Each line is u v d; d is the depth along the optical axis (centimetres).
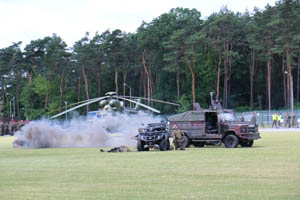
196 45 10162
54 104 11869
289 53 9306
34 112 12025
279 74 11988
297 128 6800
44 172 1634
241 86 12344
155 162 1909
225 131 2834
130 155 2331
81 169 1703
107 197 1137
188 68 10906
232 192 1173
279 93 11969
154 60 12019
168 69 10300
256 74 12019
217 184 1299
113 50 12288
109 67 12562
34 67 13962
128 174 1538
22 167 1816
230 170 1592
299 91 12025
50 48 12675
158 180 1393
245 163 1802
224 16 10512
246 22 11844
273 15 10300
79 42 12588
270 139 3688
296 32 9825
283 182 1317
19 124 6612
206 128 2938
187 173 1534
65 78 12656
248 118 2955
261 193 1152
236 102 11725
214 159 1994
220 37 10819
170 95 11806
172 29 11775
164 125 2888
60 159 2162
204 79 10744
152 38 11594
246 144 2925
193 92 10088
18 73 13988
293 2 9925
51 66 12269
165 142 2719
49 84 12419
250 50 11719
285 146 2781
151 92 12169
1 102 14088
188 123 2962
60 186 1311
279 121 7219
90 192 1209
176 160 1983
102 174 1548
